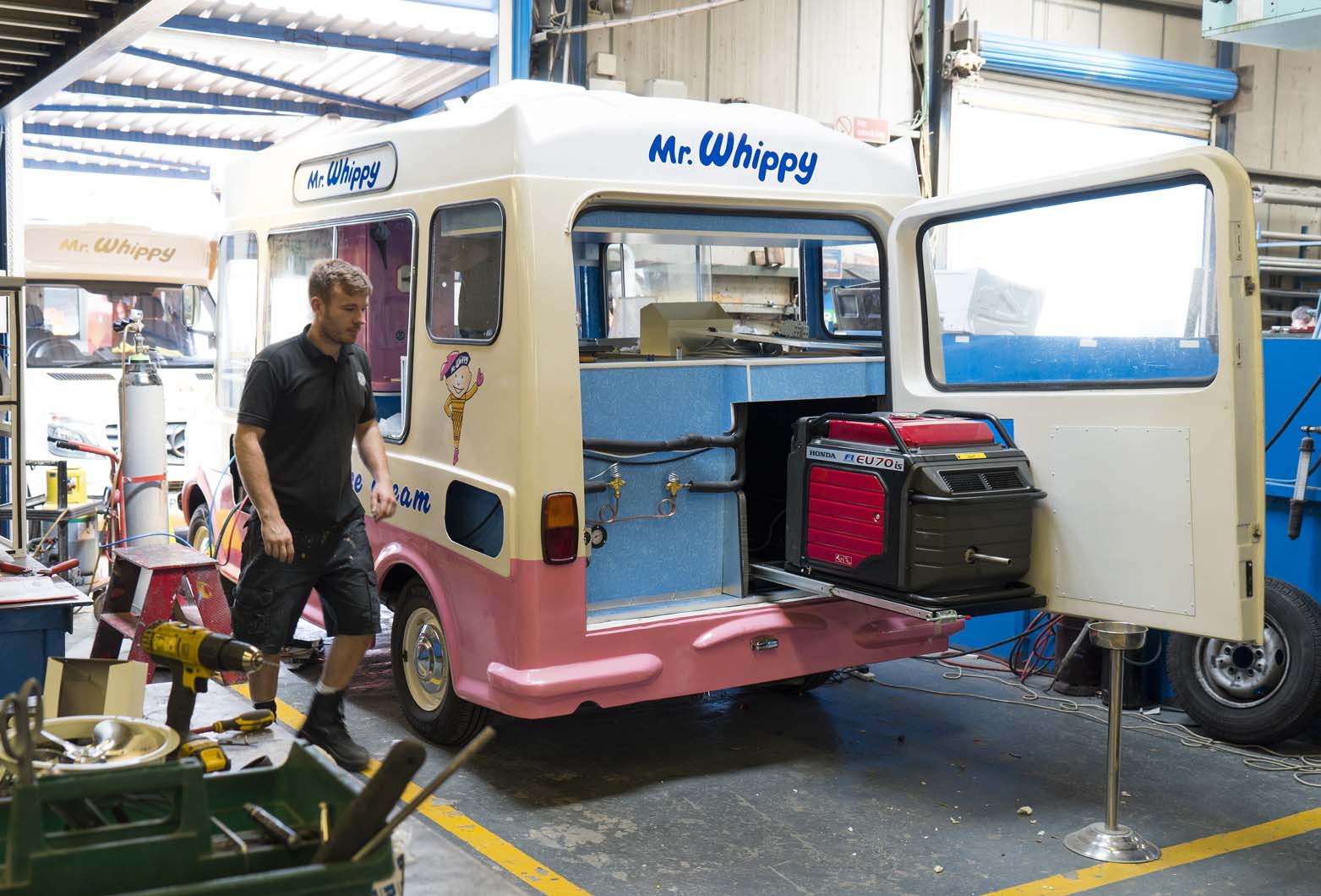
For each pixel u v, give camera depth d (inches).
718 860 156.4
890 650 200.1
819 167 194.9
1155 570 154.0
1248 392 146.0
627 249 246.2
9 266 327.3
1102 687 231.9
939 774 189.3
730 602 187.5
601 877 150.8
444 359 186.7
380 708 215.6
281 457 167.0
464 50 364.8
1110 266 206.8
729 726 212.4
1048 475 168.1
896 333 196.4
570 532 169.3
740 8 373.4
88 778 62.0
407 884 89.0
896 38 397.4
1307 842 164.9
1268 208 474.3
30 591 155.0
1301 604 199.5
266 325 245.6
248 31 346.6
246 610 169.5
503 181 170.6
